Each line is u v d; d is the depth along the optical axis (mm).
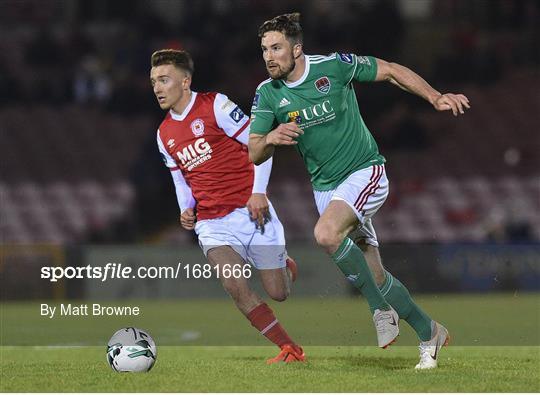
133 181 75250
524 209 77438
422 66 90875
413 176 82000
